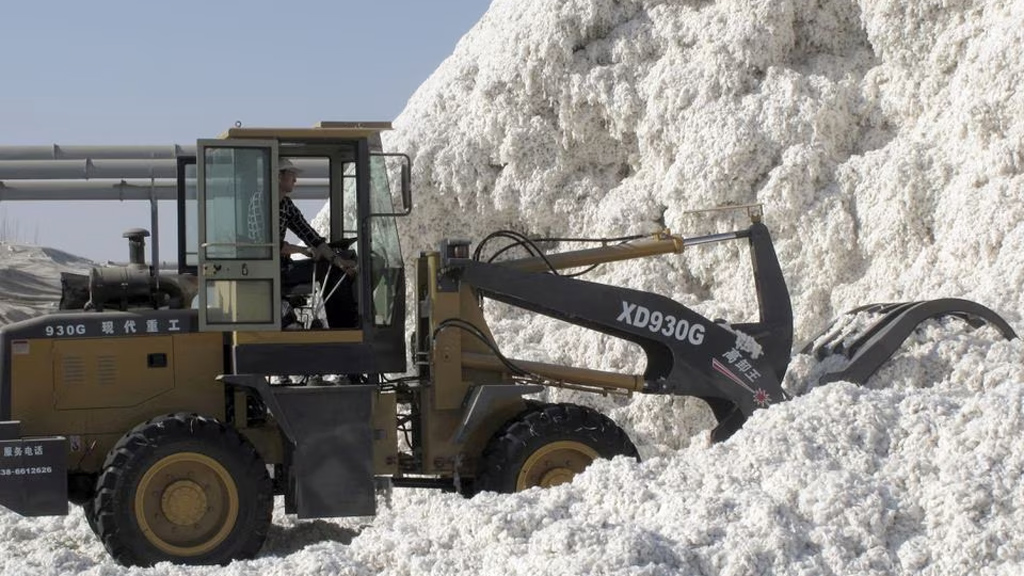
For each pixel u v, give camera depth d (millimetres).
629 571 5586
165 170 14633
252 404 8344
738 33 11555
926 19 11094
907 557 5824
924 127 10977
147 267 8453
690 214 11344
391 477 8562
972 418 6672
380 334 8398
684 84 11602
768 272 9039
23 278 34625
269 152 8078
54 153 14742
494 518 6355
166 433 7629
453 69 13305
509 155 12242
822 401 7316
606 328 8719
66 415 8078
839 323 9609
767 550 5844
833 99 11234
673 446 10344
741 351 8812
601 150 12266
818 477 6324
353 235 8570
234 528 7688
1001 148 10055
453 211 12562
